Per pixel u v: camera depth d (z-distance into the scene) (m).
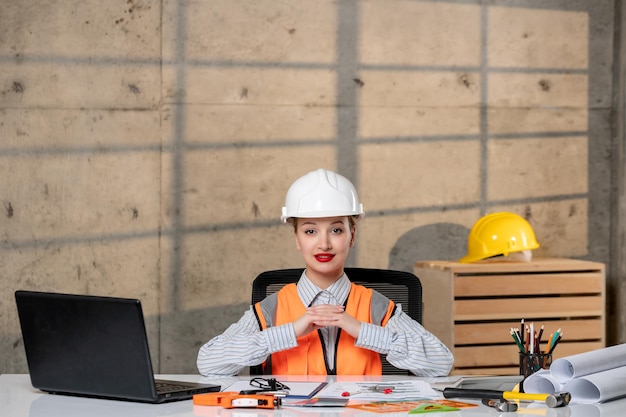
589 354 2.50
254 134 5.43
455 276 4.97
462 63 5.62
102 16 5.29
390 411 2.31
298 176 5.46
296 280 3.29
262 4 5.42
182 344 5.40
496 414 2.28
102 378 2.46
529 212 5.72
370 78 5.53
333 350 3.02
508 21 5.68
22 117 5.25
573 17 5.76
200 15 5.37
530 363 2.72
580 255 5.79
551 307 5.06
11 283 5.27
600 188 5.81
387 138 5.55
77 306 2.44
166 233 5.37
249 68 5.41
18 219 5.27
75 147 5.29
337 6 5.49
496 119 5.68
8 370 5.28
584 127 5.79
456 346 4.95
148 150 5.34
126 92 5.32
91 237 5.31
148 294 5.36
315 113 5.48
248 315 3.09
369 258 5.54
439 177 5.61
